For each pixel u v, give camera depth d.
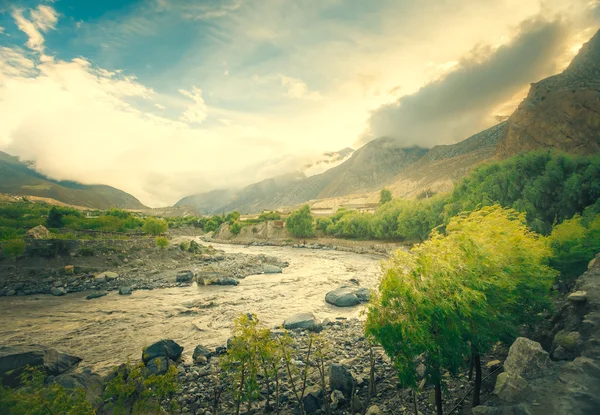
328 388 15.05
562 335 11.95
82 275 48.53
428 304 9.23
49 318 30.91
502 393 9.17
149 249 65.06
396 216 92.94
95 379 15.67
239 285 47.03
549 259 21.17
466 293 9.73
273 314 32.31
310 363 18.95
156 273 53.94
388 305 9.69
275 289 44.16
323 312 33.03
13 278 45.09
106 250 58.00
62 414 8.98
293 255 87.81
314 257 82.50
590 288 14.19
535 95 141.50
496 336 11.34
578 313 12.82
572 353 10.74
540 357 9.59
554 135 122.00
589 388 7.96
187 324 29.03
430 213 76.19
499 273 11.80
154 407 12.15
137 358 21.34
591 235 24.19
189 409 14.40
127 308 34.41
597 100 107.69
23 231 69.25
